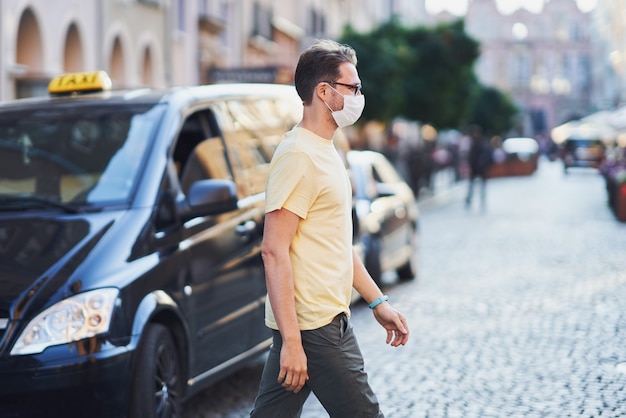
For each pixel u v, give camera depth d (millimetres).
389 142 36062
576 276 14406
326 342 4230
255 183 7898
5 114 7348
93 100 7375
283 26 39719
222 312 7020
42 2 20281
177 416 6352
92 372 5547
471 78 46219
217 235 7035
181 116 7199
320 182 4199
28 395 5453
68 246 5949
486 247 18719
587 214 27094
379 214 13016
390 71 33875
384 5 69312
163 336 6164
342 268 4281
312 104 4262
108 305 5715
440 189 43188
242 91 8398
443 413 7324
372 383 8281
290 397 4332
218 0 32938
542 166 78438
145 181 6570
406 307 12008
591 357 9031
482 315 11344
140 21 26109
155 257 6258
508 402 7590
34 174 6738
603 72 96375
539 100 130500
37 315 5543
